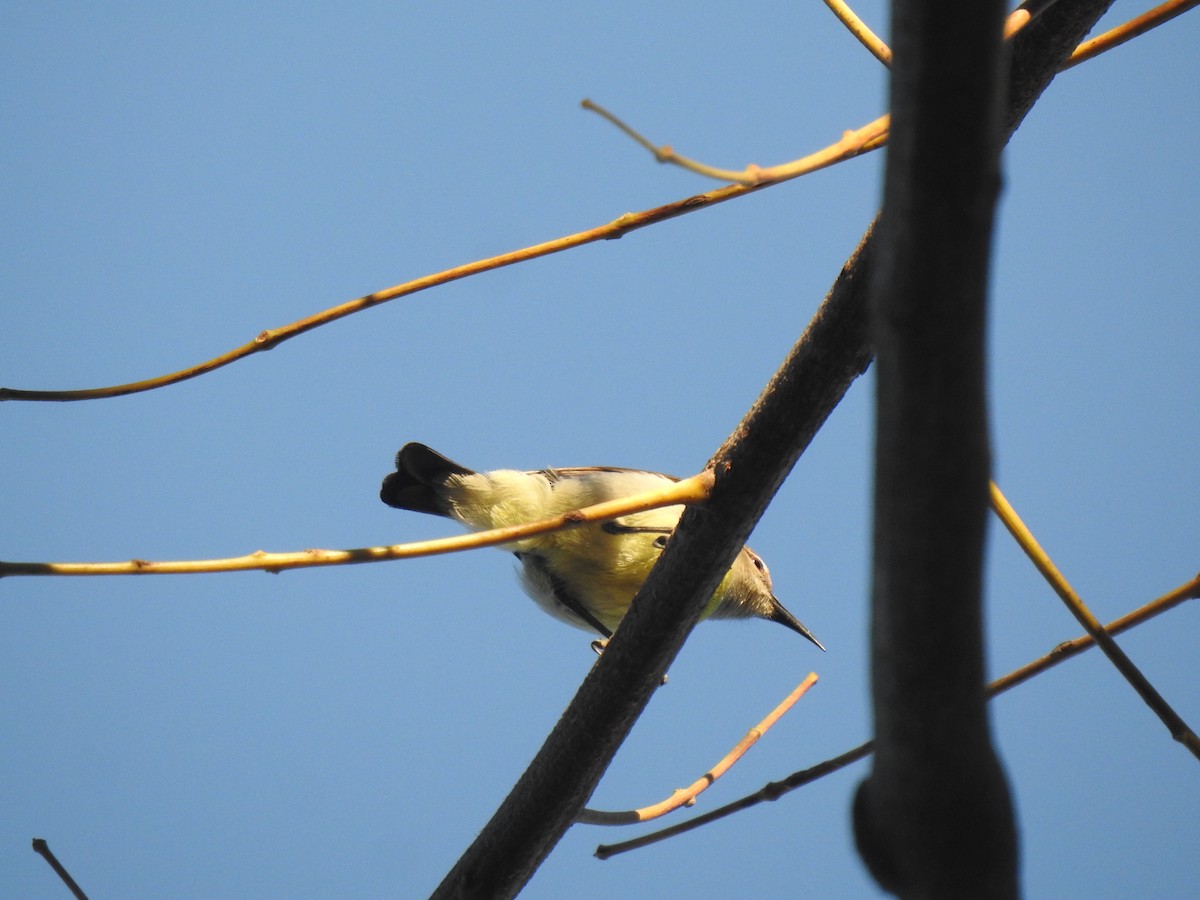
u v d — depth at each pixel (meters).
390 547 6.59
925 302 4.23
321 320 7.50
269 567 6.36
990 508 4.43
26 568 6.08
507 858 9.52
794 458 7.96
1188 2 6.84
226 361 7.53
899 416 4.33
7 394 7.45
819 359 7.62
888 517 4.45
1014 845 4.68
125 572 6.15
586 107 4.64
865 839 4.97
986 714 4.61
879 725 4.70
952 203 4.17
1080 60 7.04
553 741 9.26
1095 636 6.61
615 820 9.55
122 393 7.49
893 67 4.27
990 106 4.14
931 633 4.46
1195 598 6.92
